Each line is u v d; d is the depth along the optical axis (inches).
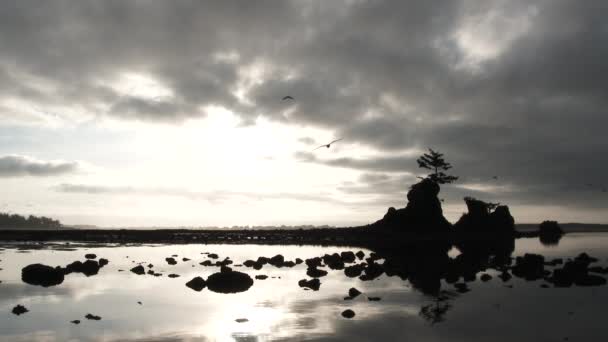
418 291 1031.6
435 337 630.5
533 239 3730.3
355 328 682.2
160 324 715.4
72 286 1115.9
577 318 747.4
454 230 3754.9
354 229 4042.8
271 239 3678.6
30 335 650.2
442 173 3927.2
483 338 625.3
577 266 1320.1
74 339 629.9
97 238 3708.2
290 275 1332.4
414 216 3764.8
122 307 852.6
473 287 1090.1
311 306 856.3
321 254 2206.0
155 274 1349.7
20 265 1590.8
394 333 652.1
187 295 985.5
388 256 2048.5
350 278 1267.2
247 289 1065.5
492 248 2610.7
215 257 1953.7
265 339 626.2
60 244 2928.2
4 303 894.4
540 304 869.2
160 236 3996.1
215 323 719.1
